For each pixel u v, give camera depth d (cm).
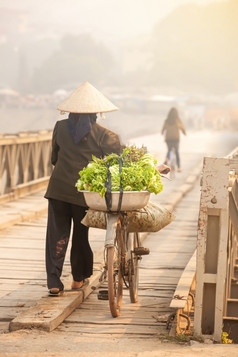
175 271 1476
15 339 945
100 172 1038
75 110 1143
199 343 929
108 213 1061
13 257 1576
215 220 969
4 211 2200
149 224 1106
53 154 1188
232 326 1251
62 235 1159
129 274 1134
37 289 1275
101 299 1128
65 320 1062
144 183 1044
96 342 943
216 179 943
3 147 2438
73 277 1202
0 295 1227
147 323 1055
